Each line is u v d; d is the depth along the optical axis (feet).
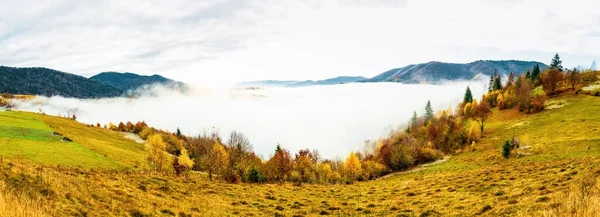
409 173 283.18
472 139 368.07
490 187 120.37
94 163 202.49
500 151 276.41
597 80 467.52
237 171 246.47
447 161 317.01
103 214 76.84
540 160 193.16
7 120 293.23
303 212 110.22
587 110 342.64
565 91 447.83
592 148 202.90
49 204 70.64
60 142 239.30
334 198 140.26
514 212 79.46
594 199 64.80
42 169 91.71
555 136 280.10
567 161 141.59
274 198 133.80
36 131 261.44
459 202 104.27
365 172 320.09
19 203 63.52
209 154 257.75
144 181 122.31
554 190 91.56
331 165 359.87
